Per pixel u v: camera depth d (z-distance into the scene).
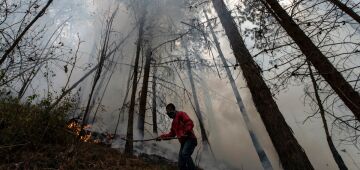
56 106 6.44
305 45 4.86
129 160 6.95
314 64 4.80
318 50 4.81
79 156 5.72
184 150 5.59
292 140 7.06
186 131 5.69
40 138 5.59
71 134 6.35
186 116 5.84
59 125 6.24
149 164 7.39
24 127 5.46
